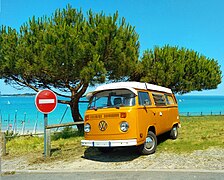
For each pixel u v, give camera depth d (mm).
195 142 10961
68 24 13844
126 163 8281
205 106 88438
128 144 8188
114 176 6934
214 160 8008
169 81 18734
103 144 8453
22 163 9141
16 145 12961
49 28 13430
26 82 15539
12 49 13711
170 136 12023
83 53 12391
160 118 10328
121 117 8359
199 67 20797
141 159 8641
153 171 7168
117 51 13414
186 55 20984
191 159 8258
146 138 9148
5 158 10172
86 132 8977
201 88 21797
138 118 8547
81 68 13094
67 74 13422
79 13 14320
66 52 12281
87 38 12922
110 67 14164
